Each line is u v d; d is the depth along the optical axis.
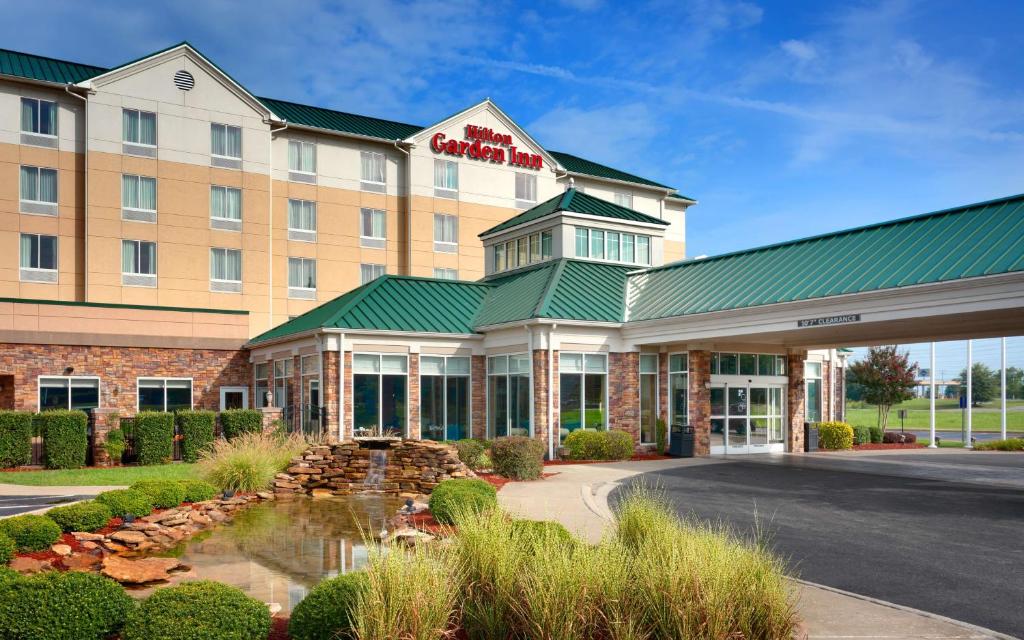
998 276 16.80
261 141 40.16
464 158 46.03
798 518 13.90
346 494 16.84
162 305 37.12
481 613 6.73
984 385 96.38
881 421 48.59
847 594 8.62
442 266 44.81
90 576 6.84
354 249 42.97
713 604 6.42
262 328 39.53
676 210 57.06
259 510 14.77
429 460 17.52
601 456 24.92
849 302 20.12
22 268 35.31
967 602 8.56
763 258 25.39
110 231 36.38
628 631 6.27
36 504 14.96
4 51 38.41
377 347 25.94
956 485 18.69
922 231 20.80
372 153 43.97
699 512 14.52
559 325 25.64
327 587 6.78
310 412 26.56
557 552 7.00
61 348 30.28
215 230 38.75
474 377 28.05
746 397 28.59
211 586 6.68
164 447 23.06
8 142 35.25
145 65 37.50
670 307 25.98
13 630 6.25
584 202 32.31
